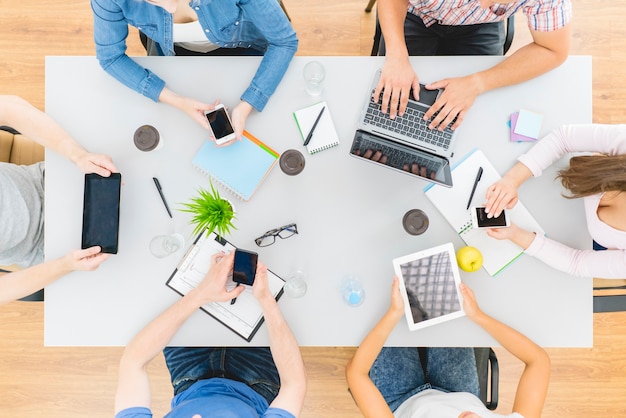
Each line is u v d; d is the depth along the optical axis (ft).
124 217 4.66
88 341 4.66
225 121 4.50
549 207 4.75
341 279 4.67
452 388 5.38
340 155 4.68
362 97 4.69
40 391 6.94
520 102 4.70
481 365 5.25
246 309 4.67
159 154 4.68
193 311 4.50
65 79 4.65
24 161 5.33
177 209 4.66
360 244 4.67
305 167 4.68
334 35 7.15
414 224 4.60
